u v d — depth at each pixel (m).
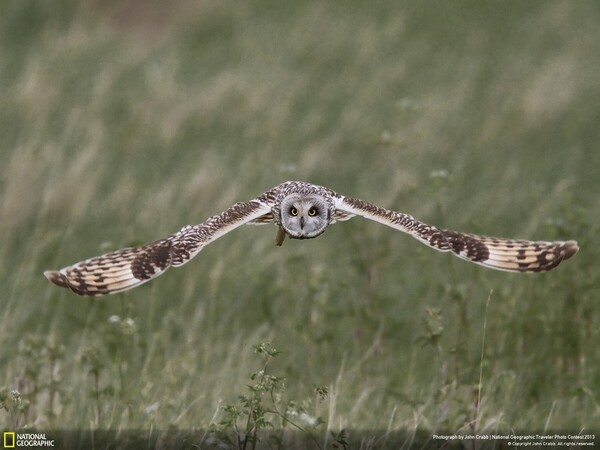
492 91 41.75
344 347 21.27
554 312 21.22
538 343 20.94
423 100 39.88
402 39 47.41
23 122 35.09
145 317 22.22
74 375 19.02
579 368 20.47
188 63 44.12
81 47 44.22
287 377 19.50
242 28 48.19
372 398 19.17
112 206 28.42
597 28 49.12
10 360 19.88
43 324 21.94
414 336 21.50
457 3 51.12
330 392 17.86
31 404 17.72
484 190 31.45
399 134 34.31
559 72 43.12
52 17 47.31
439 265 24.53
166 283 23.53
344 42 46.19
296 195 13.44
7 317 21.23
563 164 34.56
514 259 13.28
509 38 47.94
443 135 36.59
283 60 44.38
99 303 21.59
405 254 25.36
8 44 44.44
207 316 22.47
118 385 18.12
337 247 25.94
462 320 21.03
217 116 36.94
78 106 37.25
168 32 48.19
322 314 21.55
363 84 41.78
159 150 33.75
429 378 20.02
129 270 12.24
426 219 27.92
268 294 22.86
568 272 21.55
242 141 35.25
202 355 20.34
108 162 32.47
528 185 32.19
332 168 33.19
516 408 19.03
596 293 21.25
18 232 26.83
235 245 25.39
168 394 18.16
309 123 37.00
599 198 31.22
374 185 31.78
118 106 37.66
